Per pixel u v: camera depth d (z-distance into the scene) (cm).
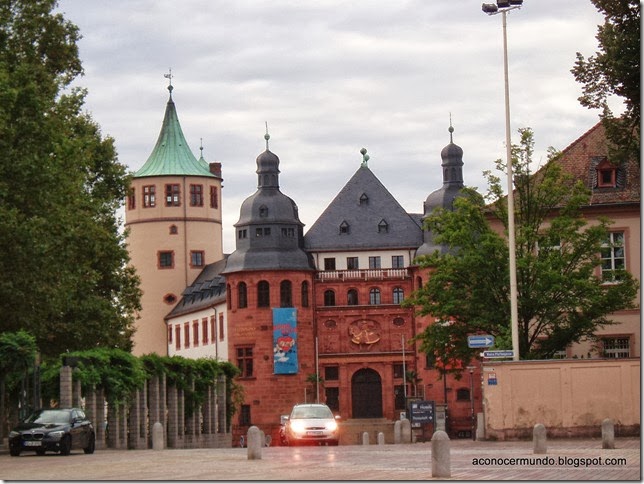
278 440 13350
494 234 6209
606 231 6191
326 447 5272
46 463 3819
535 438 3578
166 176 15888
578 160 7625
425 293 6469
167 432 7744
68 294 6025
